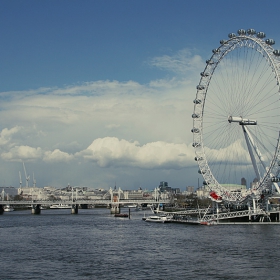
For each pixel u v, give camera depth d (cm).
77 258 11712
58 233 18150
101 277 9525
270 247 12812
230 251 12294
